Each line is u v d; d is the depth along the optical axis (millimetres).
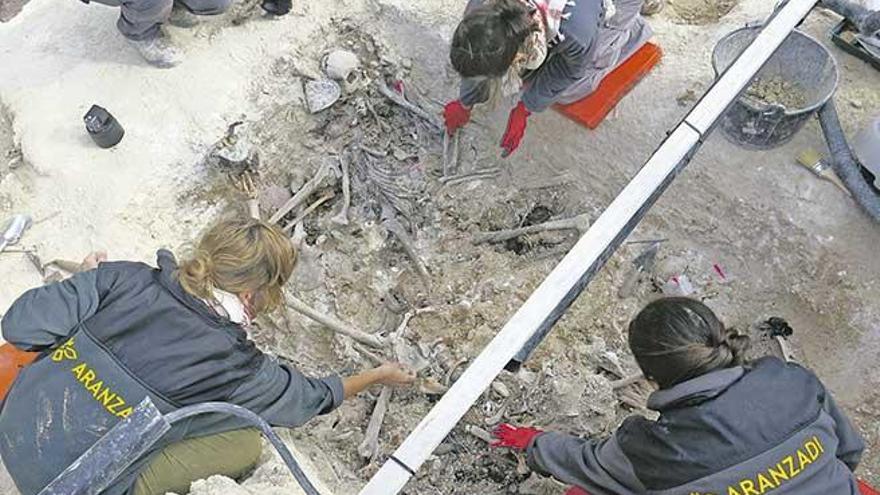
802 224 3994
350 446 3725
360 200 4418
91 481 2307
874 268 3898
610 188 4355
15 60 4219
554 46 3436
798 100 4039
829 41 4344
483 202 4465
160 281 2748
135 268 2801
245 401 2773
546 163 4465
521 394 3848
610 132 4297
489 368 2705
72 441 2574
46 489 2291
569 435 3428
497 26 3047
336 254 4285
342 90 4379
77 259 3688
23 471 2613
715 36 4387
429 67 4477
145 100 4055
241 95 4129
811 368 4012
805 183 4008
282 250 2730
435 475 3707
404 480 2582
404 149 4547
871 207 3793
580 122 4262
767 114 3762
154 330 2650
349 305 4176
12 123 4043
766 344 4098
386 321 4168
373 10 4430
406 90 4547
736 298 4211
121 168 3875
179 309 2668
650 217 4348
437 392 3881
